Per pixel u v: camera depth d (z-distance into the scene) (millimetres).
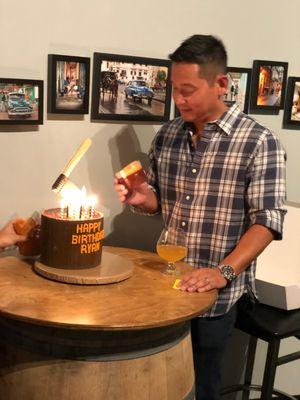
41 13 1911
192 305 1524
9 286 1555
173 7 2199
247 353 2645
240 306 2117
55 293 1528
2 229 1877
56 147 2029
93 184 2145
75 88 2010
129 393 1481
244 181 1841
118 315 1421
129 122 2189
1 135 1905
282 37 2527
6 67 1874
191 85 1764
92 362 1449
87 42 2023
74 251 1634
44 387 1460
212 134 1878
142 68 2156
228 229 1872
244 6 2389
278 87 2531
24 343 1479
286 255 2381
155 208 2059
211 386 1984
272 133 1852
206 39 1773
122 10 2080
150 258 1898
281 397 2506
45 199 2037
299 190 2748
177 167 1965
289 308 2135
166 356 1549
